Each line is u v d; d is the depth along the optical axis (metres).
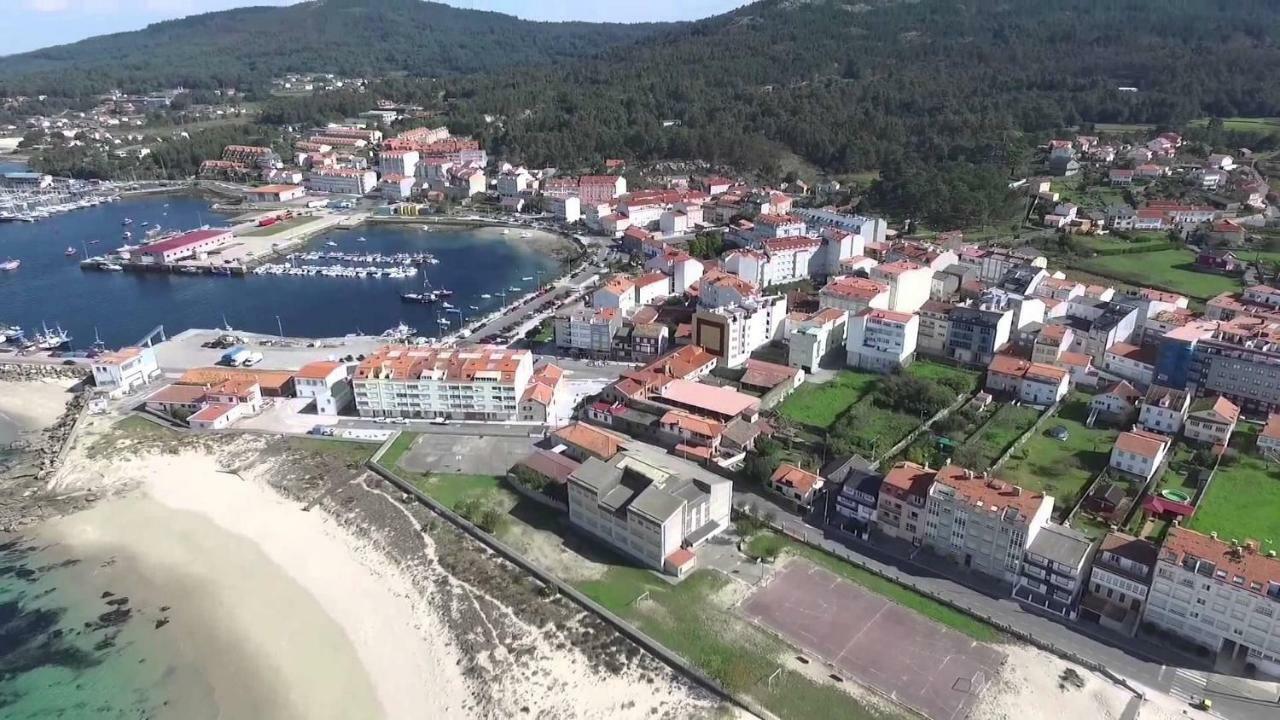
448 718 141.88
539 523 191.25
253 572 180.38
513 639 156.75
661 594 166.38
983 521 165.25
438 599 168.75
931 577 169.88
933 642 152.12
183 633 163.62
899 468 184.88
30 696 149.38
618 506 177.38
